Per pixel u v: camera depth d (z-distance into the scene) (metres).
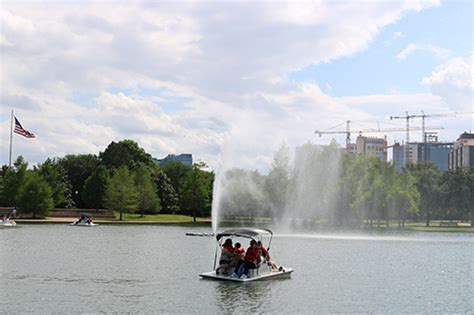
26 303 25.19
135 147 168.12
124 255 45.91
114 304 25.20
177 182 162.62
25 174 114.81
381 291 30.92
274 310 24.94
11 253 46.09
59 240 61.66
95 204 135.50
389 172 117.31
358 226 112.81
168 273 34.94
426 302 27.94
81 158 166.62
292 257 48.41
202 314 23.69
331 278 35.28
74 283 30.61
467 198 137.88
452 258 50.72
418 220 155.88
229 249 32.91
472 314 25.27
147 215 136.62
